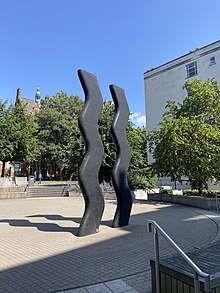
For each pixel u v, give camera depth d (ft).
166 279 9.48
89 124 24.89
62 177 121.70
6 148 67.77
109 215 35.09
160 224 27.86
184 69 88.28
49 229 26.50
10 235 23.99
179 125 43.14
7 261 16.33
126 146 28.91
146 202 50.44
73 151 65.26
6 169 92.89
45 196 68.69
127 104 30.50
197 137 40.65
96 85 26.61
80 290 11.62
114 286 11.91
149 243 19.89
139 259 15.99
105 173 62.44
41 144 120.47
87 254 17.38
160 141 47.26
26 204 51.13
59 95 148.15
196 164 40.60
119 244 19.77
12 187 68.23
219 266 9.30
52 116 127.13
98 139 25.43
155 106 94.17
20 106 80.18
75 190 68.95
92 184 24.18
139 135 65.62
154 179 63.41
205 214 34.76
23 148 72.23
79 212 39.55
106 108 66.54
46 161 130.62
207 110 46.88
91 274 13.64
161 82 93.91
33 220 32.35
